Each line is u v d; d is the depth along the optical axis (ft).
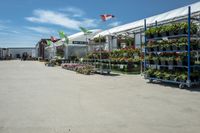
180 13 43.47
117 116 14.44
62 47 100.68
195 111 15.46
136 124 12.80
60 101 19.24
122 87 27.04
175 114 14.75
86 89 25.80
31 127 12.51
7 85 29.91
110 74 45.75
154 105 17.34
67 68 64.80
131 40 65.51
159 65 29.68
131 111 15.62
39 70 60.90
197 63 26.81
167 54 29.19
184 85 27.02
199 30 27.14
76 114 15.05
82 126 12.57
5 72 53.47
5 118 14.30
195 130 11.73
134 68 48.75
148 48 31.60
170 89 25.08
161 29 29.01
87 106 17.26
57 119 13.96
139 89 25.32
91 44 58.75
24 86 28.86
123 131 11.69
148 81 32.65
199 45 26.53
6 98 20.77
